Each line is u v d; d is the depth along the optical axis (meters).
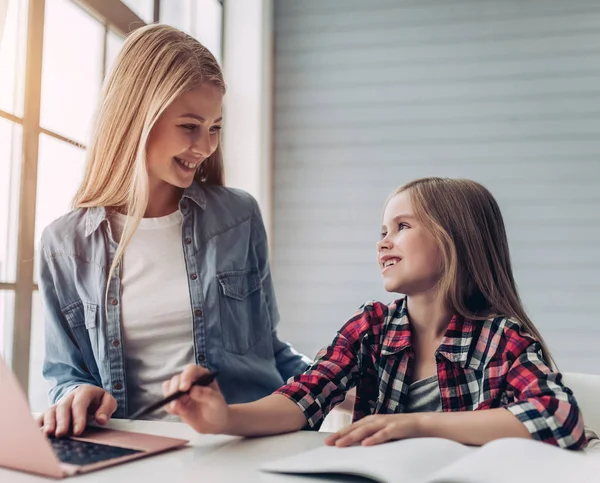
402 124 3.43
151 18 2.53
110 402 0.97
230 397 1.35
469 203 1.16
